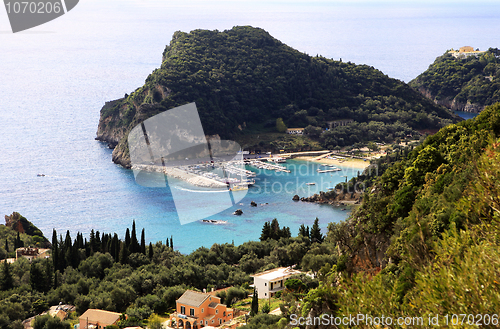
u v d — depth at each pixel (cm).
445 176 5181
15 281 9819
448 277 1745
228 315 7444
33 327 7825
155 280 9331
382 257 5112
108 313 7894
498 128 6059
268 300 7844
